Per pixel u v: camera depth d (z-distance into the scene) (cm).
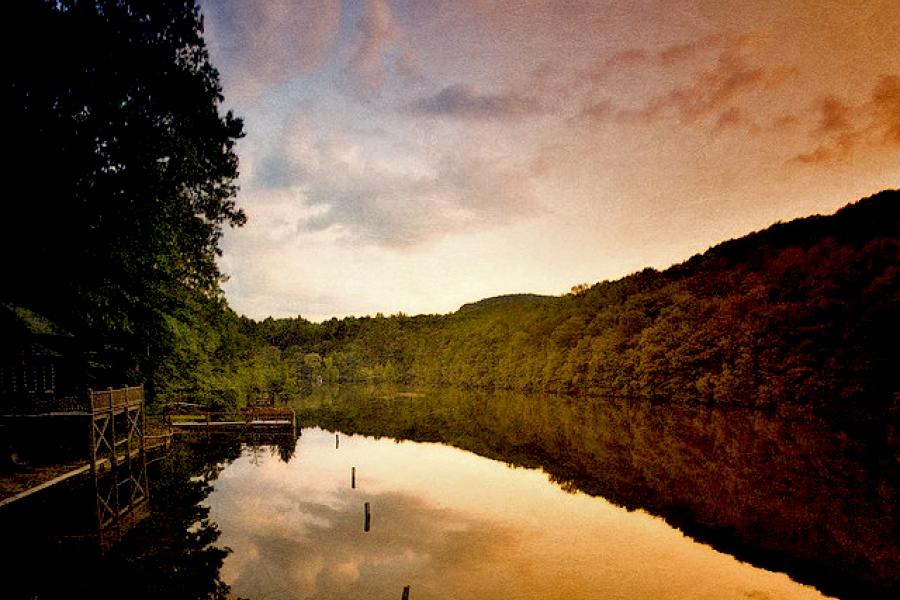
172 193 2273
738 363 6012
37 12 1703
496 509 2041
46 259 2009
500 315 13825
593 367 8581
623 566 1488
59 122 1833
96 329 2486
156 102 2102
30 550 1460
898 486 2423
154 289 2528
